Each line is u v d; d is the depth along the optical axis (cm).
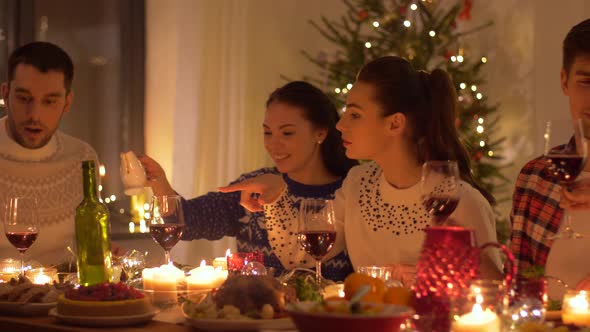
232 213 288
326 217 189
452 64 488
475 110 473
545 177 229
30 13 474
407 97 219
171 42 519
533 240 229
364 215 234
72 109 497
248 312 159
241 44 509
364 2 492
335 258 250
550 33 485
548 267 223
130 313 167
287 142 263
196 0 494
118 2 521
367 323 130
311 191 264
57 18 490
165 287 186
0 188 291
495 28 520
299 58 544
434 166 170
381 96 218
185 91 493
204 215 283
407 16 488
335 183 267
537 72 490
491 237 208
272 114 266
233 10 507
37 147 297
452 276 141
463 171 226
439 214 172
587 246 218
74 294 172
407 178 227
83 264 200
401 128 221
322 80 552
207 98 496
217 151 499
